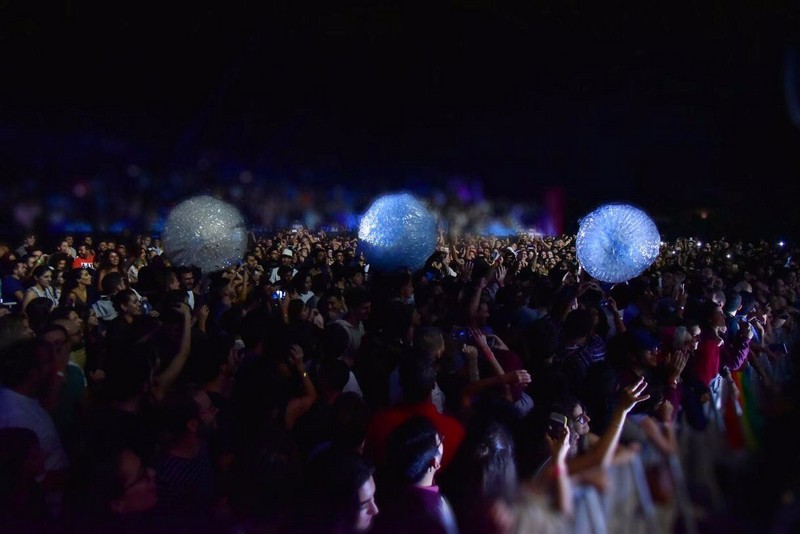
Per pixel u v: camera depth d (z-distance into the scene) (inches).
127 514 104.3
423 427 109.7
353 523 95.5
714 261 578.9
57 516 105.3
